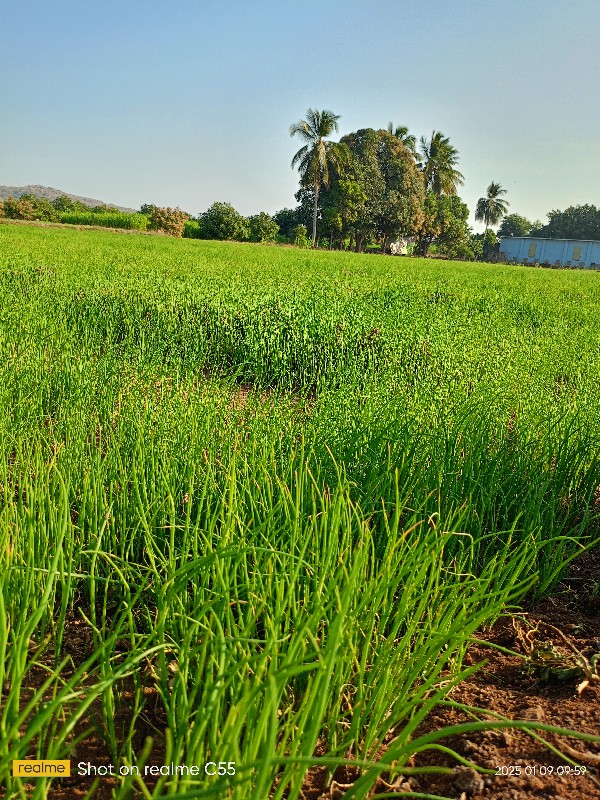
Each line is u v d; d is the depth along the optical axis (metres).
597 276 47.69
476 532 4.00
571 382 8.10
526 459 4.59
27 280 15.77
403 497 4.04
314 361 9.05
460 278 31.48
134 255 29.81
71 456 4.34
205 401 5.44
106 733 2.41
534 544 3.46
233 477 2.97
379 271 32.12
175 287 14.49
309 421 5.12
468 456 4.48
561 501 4.51
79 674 1.87
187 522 2.96
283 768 2.36
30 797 2.09
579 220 130.50
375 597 2.53
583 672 2.87
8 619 2.63
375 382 6.79
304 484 3.70
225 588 2.53
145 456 4.29
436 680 2.80
